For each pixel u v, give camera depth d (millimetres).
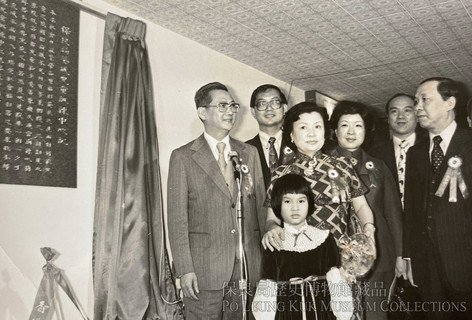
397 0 2178
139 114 2193
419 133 2580
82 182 2018
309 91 3273
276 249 2012
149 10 2256
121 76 2146
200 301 2242
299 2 2186
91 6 2088
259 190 2461
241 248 2311
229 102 2494
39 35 1881
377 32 2521
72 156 1981
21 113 1806
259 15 2322
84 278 1979
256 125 2791
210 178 2361
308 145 2432
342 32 2523
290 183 2178
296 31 2504
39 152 1858
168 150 2359
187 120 2477
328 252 2035
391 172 2535
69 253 1936
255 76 3012
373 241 2273
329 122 2559
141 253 2094
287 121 2508
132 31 2219
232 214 2342
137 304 2041
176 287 2244
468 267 2375
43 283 1798
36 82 1860
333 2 2195
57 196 1913
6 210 1740
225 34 2533
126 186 2109
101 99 2100
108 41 2139
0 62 1744
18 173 1785
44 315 1771
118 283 2033
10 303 1727
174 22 2387
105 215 2027
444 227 2428
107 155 2062
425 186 2484
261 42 2643
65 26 1982
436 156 2525
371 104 3332
